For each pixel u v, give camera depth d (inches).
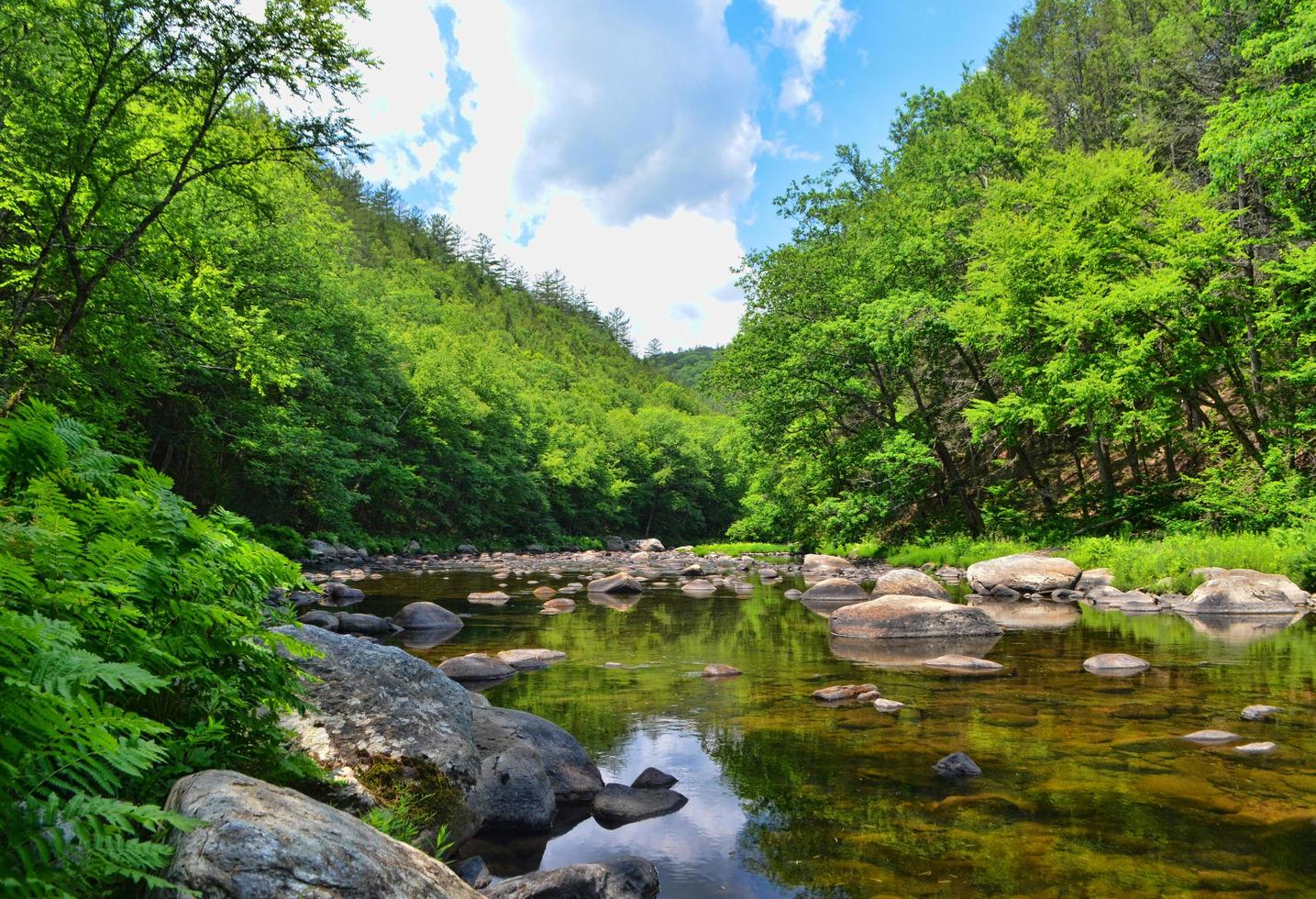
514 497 2311.8
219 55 514.6
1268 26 810.8
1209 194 839.7
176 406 1003.3
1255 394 881.5
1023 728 272.1
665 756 251.9
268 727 136.3
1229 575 621.6
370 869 92.3
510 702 323.3
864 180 1582.2
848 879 161.6
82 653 84.0
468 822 187.8
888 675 372.2
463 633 519.5
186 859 83.0
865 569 1103.0
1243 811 192.5
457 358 2506.2
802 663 408.2
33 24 493.7
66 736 78.7
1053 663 392.5
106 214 549.3
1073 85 1776.6
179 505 133.6
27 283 535.8
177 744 111.6
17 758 76.4
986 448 1389.0
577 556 1763.0
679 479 3257.9
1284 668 366.6
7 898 68.1
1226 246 828.6
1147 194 893.8
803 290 1334.9
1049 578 732.0
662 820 200.7
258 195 600.1
